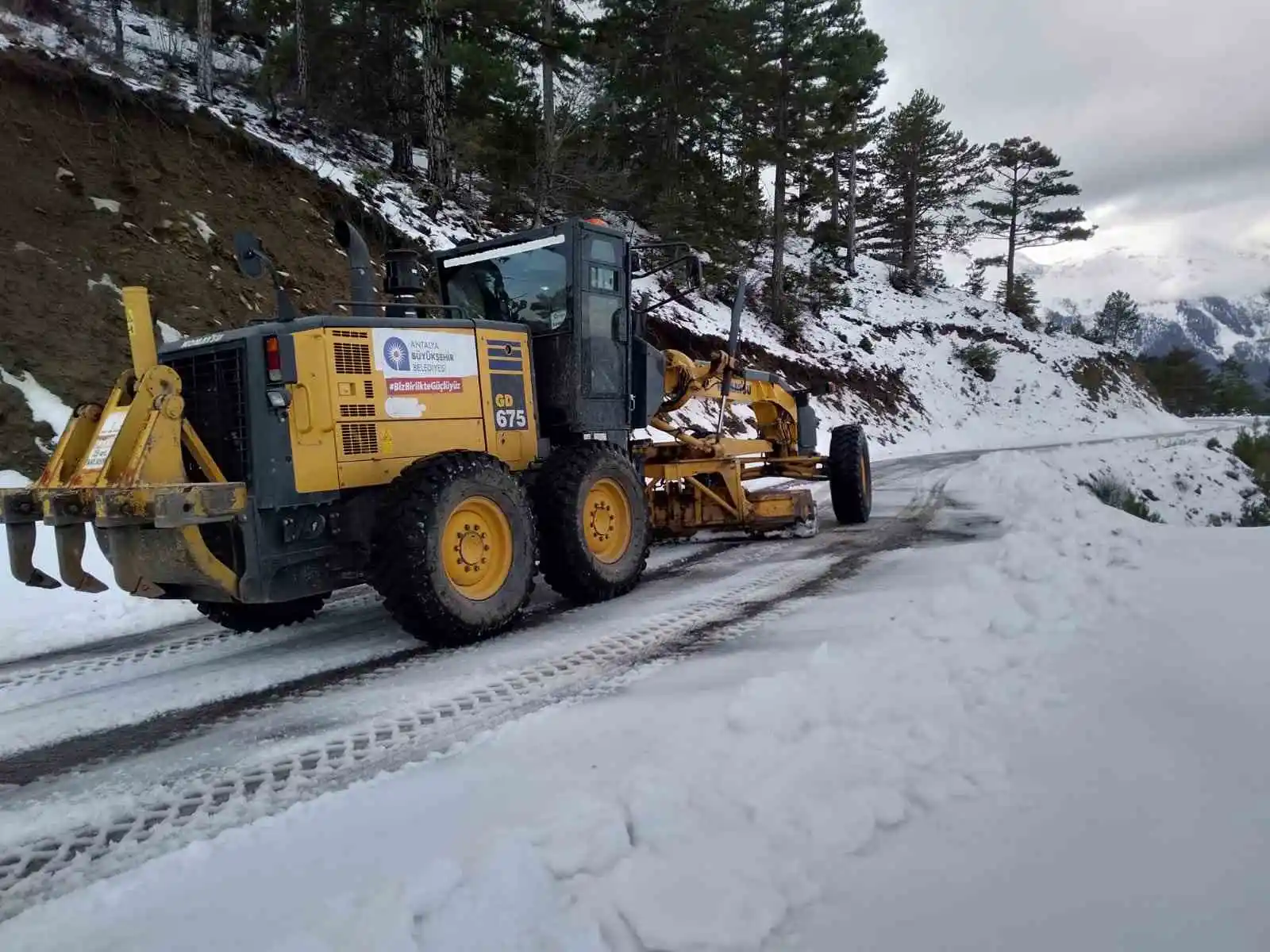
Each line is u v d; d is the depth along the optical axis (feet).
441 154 52.13
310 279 36.40
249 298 33.09
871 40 86.63
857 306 107.76
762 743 7.78
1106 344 151.84
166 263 31.14
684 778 7.18
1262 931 5.00
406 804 7.79
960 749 7.64
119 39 54.65
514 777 8.14
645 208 73.20
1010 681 9.26
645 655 12.55
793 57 83.51
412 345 14.55
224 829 7.70
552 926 5.44
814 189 96.02
